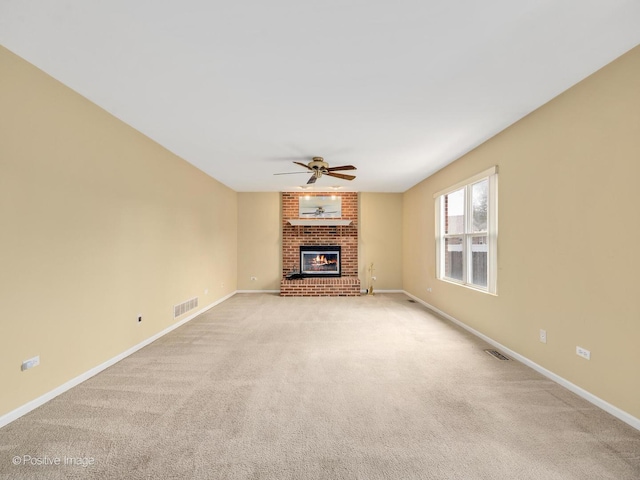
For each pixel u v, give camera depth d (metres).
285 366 2.85
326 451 1.69
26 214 2.05
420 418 2.01
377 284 7.11
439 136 3.39
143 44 1.84
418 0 1.50
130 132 3.13
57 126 2.27
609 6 1.53
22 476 1.50
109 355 2.85
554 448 1.71
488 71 2.12
